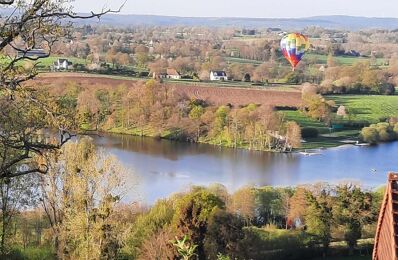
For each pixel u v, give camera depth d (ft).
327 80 561.84
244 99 466.70
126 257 135.64
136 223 151.33
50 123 47.26
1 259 102.63
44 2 44.16
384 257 54.95
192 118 394.73
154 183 255.50
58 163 108.68
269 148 362.12
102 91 406.41
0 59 45.91
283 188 211.61
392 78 608.60
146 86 420.77
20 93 45.27
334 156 342.44
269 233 176.76
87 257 108.99
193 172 284.20
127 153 327.67
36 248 116.06
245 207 195.42
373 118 450.71
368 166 312.09
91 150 111.55
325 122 430.20
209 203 154.92
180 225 149.79
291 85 556.92
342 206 188.65
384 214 54.90
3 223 102.53
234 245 152.56
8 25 43.86
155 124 395.75
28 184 104.78
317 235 184.24
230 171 291.79
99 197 115.75
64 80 388.16
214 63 647.56
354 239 187.73
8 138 46.29
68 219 110.63
